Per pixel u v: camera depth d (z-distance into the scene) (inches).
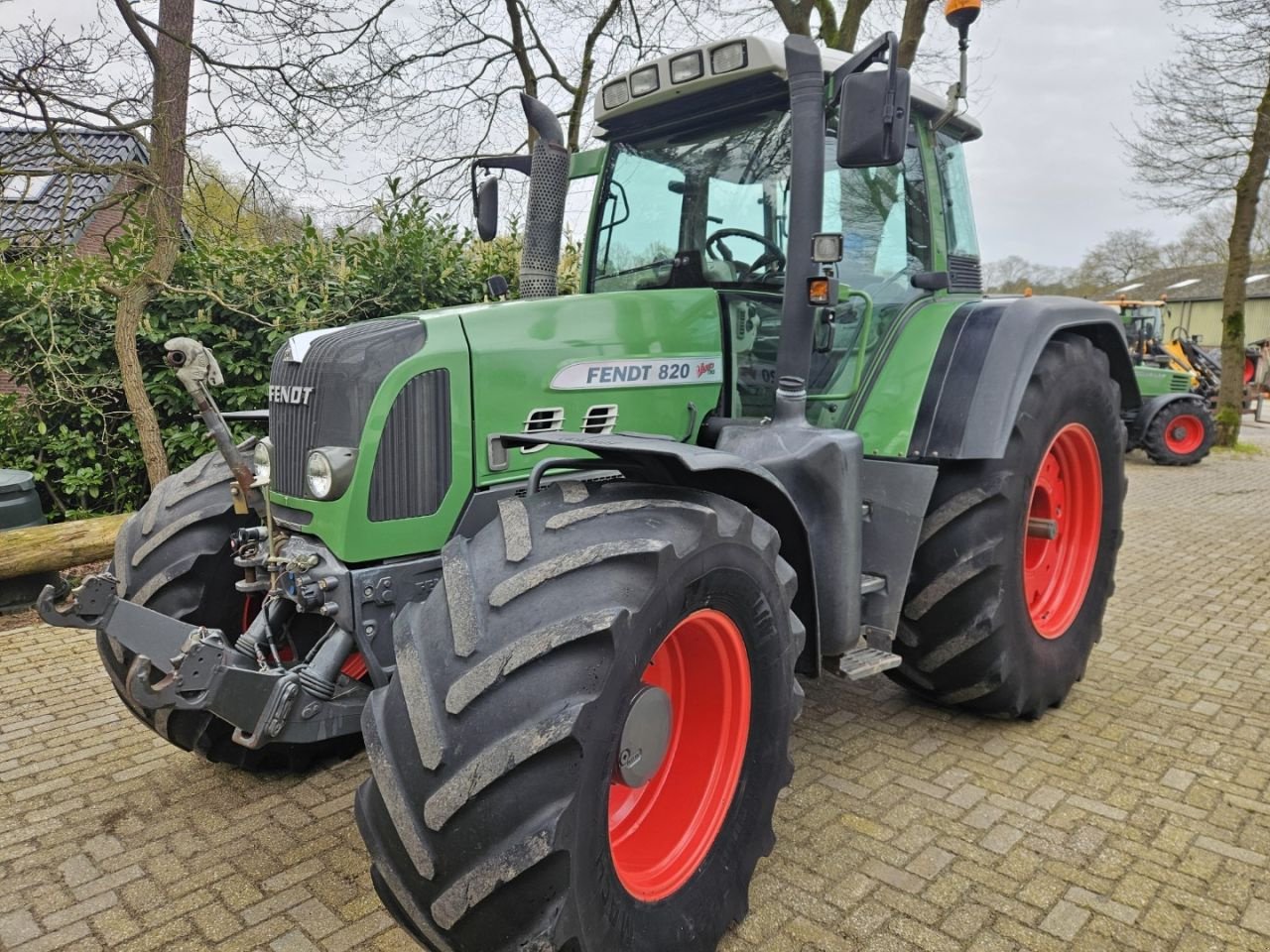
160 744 133.5
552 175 126.0
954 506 122.0
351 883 98.2
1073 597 144.6
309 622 103.5
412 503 91.2
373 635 89.4
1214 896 93.5
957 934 88.3
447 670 70.7
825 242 102.2
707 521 79.4
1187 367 578.2
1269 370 882.8
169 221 221.3
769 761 91.6
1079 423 139.3
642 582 73.4
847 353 125.4
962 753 125.9
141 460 234.7
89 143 314.0
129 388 212.8
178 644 87.2
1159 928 88.8
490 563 76.5
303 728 85.7
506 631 70.7
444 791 66.7
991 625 121.4
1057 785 116.3
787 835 105.4
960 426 117.6
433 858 67.2
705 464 77.9
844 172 121.6
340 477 87.2
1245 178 488.1
